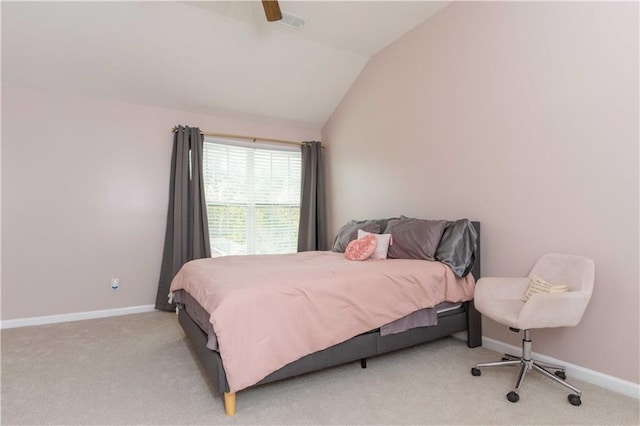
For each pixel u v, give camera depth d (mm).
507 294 2340
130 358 2543
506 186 2607
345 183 4523
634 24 1941
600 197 2084
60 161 3516
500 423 1699
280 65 3861
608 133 2045
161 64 3521
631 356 1957
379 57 3895
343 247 3596
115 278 3754
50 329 3238
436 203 3201
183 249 3912
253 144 4578
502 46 2629
